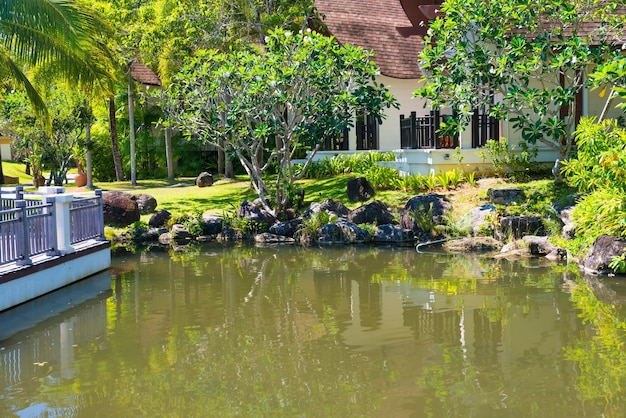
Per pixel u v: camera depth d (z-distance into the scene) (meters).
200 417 6.96
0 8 16.81
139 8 28.00
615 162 13.45
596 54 16.62
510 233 16.23
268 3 24.70
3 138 35.94
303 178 24.59
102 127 35.47
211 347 9.23
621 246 12.99
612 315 10.23
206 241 19.25
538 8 17.08
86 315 11.03
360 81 19.28
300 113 19.91
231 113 19.16
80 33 18.11
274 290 12.62
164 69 28.16
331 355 8.80
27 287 11.92
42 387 7.88
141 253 17.36
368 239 17.88
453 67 17.92
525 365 8.22
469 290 12.12
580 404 7.03
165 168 35.88
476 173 20.23
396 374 8.05
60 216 13.16
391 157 24.05
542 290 11.94
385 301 11.52
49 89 26.45
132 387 7.82
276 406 7.19
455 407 7.05
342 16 29.72
